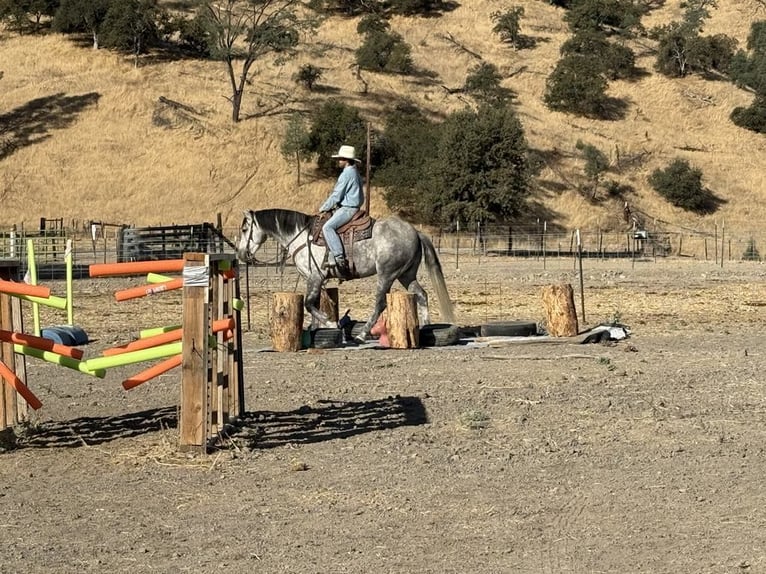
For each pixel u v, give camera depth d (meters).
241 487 8.91
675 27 97.19
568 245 60.62
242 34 88.06
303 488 8.88
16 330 10.80
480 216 58.72
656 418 11.78
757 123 83.69
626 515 8.17
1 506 8.37
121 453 10.03
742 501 8.55
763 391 13.55
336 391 13.48
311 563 7.04
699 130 83.19
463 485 9.00
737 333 20.58
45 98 75.50
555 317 19.06
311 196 65.50
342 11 101.25
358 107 76.88
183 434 9.98
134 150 69.19
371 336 18.67
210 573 6.84
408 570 6.91
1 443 10.31
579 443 10.60
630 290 31.95
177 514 8.16
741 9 110.62
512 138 59.97
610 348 17.89
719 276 38.88
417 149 67.56
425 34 96.50
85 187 65.12
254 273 38.12
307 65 79.62
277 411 12.16
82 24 88.00
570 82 82.75
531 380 14.40
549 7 107.44
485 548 7.37
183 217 62.81
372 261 17.81
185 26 86.62
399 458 9.88
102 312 24.77
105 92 76.38
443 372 15.12
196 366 9.89
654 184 71.75
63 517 8.07
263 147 69.69
